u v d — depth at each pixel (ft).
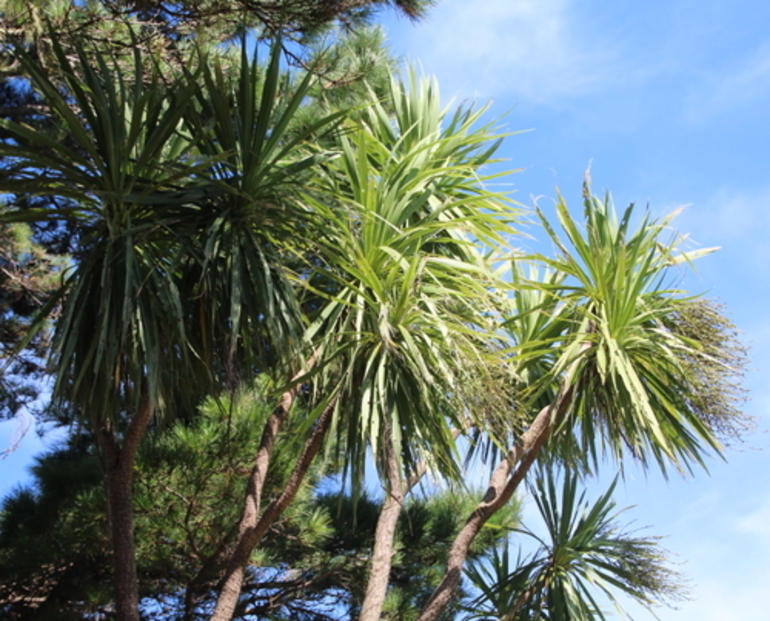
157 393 11.53
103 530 20.84
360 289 13.99
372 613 14.66
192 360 12.68
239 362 12.23
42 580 22.17
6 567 21.12
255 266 11.95
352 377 13.35
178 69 18.44
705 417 15.92
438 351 13.12
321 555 25.62
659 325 16.35
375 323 13.43
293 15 18.84
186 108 12.36
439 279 14.99
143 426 12.01
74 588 21.85
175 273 13.38
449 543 27.81
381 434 12.98
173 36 19.24
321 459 22.61
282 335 11.78
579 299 16.87
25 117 20.22
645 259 16.61
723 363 16.28
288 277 13.32
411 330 13.43
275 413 15.16
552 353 17.67
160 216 12.05
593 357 16.35
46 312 11.58
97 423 11.85
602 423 16.47
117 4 17.63
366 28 22.34
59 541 21.49
